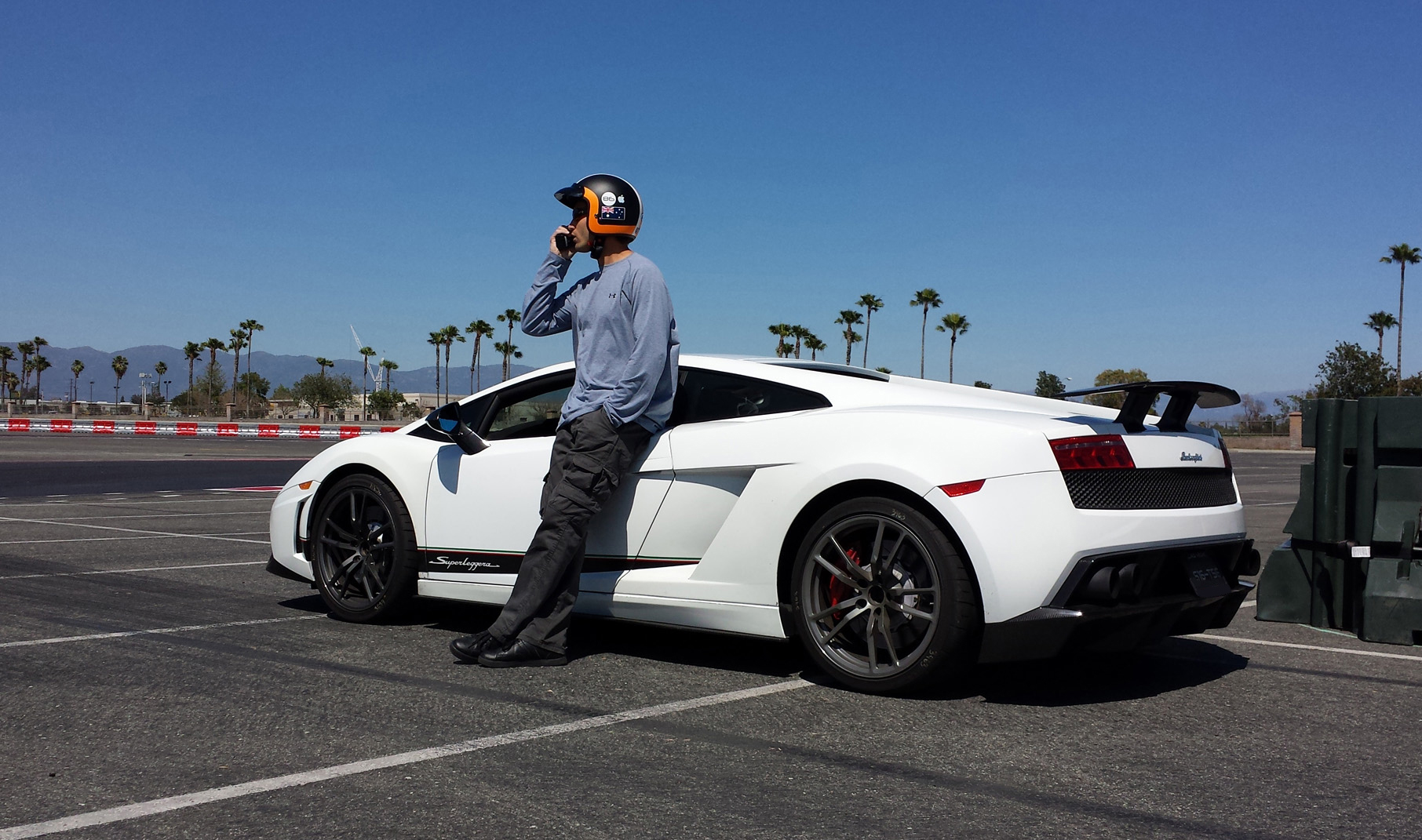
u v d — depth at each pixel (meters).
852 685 3.37
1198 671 3.76
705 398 3.83
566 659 3.81
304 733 2.87
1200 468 3.55
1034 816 2.28
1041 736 2.90
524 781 2.48
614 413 3.59
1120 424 3.34
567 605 3.78
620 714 3.10
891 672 3.28
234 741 2.79
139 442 30.70
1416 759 2.72
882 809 2.31
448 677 3.56
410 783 2.46
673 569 3.76
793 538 3.55
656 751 2.72
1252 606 5.38
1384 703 3.31
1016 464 3.12
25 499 11.80
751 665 3.78
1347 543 4.58
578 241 3.83
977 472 3.14
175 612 4.83
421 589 4.38
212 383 98.62
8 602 5.03
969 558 3.11
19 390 118.00
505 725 2.96
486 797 2.37
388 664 3.75
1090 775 2.57
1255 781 2.53
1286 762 2.68
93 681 3.46
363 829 2.17
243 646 4.05
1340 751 2.78
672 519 3.75
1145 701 3.31
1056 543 3.07
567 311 3.90
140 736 2.84
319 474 4.69
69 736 2.84
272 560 4.92
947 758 2.69
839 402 3.57
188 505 11.11
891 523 3.25
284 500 4.85
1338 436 4.64
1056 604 3.08
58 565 6.38
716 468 3.64
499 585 4.12
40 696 3.25
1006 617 3.07
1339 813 2.32
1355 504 4.59
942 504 3.14
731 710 3.15
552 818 2.24
